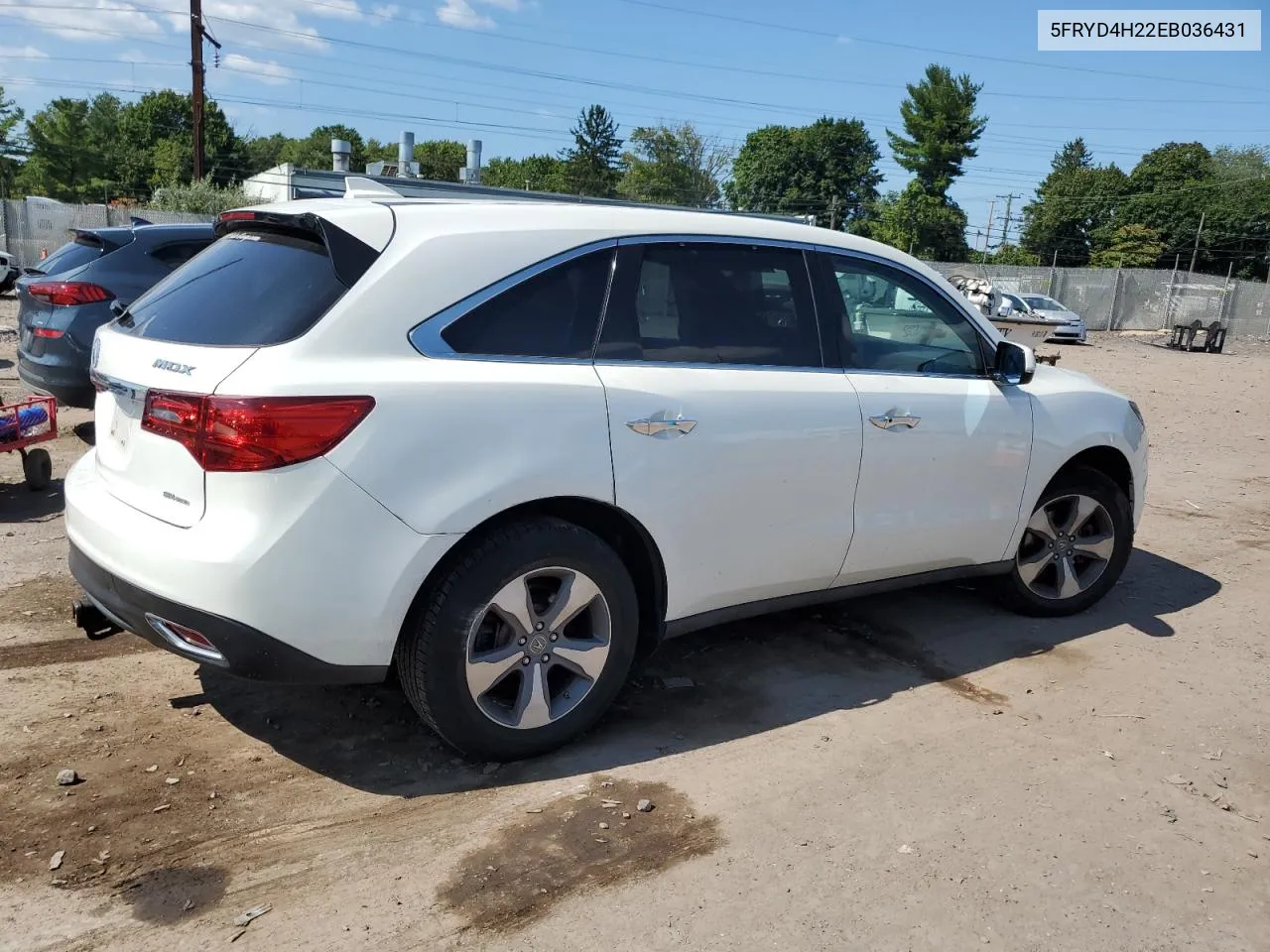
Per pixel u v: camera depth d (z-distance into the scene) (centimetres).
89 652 415
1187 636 492
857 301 411
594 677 345
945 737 374
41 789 313
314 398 280
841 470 391
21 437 631
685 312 361
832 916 270
